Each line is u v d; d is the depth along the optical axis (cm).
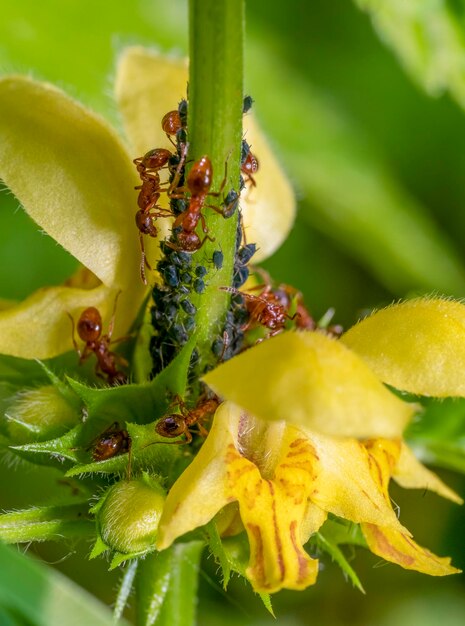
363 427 10
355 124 19
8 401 12
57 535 11
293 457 11
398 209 18
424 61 14
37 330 12
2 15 16
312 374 10
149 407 11
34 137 11
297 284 18
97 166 11
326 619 16
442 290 17
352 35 19
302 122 18
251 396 10
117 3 17
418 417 14
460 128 19
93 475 11
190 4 11
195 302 11
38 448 11
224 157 11
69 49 16
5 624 11
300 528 11
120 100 12
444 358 11
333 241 18
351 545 12
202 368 11
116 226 11
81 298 12
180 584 12
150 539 11
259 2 19
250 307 11
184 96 12
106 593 15
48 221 11
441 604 16
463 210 19
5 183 11
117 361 12
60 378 12
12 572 11
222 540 11
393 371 11
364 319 11
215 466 11
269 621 15
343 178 17
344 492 11
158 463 11
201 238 11
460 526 16
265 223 12
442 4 14
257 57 18
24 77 12
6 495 15
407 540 11
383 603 16
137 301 12
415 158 19
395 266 17
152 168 11
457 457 14
